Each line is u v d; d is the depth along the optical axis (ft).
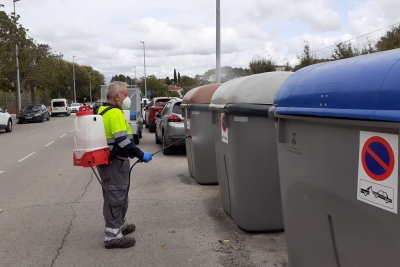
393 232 6.56
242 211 15.67
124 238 14.99
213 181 24.64
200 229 16.62
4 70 110.63
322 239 8.65
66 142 54.75
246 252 14.14
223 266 13.14
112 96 14.55
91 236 16.29
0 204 21.90
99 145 13.70
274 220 15.58
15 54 117.80
